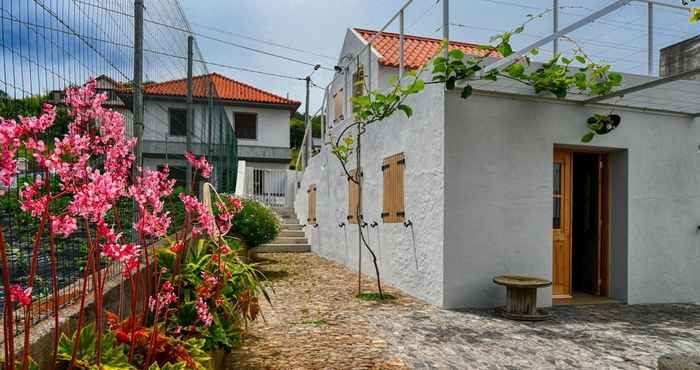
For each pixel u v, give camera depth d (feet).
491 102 21.48
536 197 21.97
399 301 22.29
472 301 20.93
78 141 5.43
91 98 6.72
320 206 43.96
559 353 14.78
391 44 40.52
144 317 8.18
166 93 19.24
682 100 23.79
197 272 11.59
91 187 5.51
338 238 37.52
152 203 7.11
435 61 19.53
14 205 7.67
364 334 16.34
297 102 80.33
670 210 24.29
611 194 24.48
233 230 31.40
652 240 23.93
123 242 7.94
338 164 37.91
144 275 9.00
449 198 20.76
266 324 17.61
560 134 22.48
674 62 26.99
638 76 23.03
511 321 18.75
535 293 19.44
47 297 8.00
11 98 6.93
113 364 6.78
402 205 25.16
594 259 25.50
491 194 21.33
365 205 31.27
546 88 20.81
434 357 14.03
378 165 29.17
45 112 5.57
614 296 24.13
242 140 78.84
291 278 29.37
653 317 20.38
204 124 29.04
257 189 70.95
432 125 21.90
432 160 21.81
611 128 22.43
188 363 8.23
